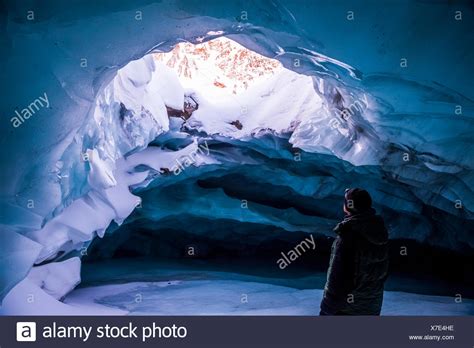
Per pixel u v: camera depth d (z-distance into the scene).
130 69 6.72
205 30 4.94
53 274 5.86
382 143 7.07
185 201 10.04
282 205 10.91
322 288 8.09
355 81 5.61
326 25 4.73
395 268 10.39
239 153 9.34
